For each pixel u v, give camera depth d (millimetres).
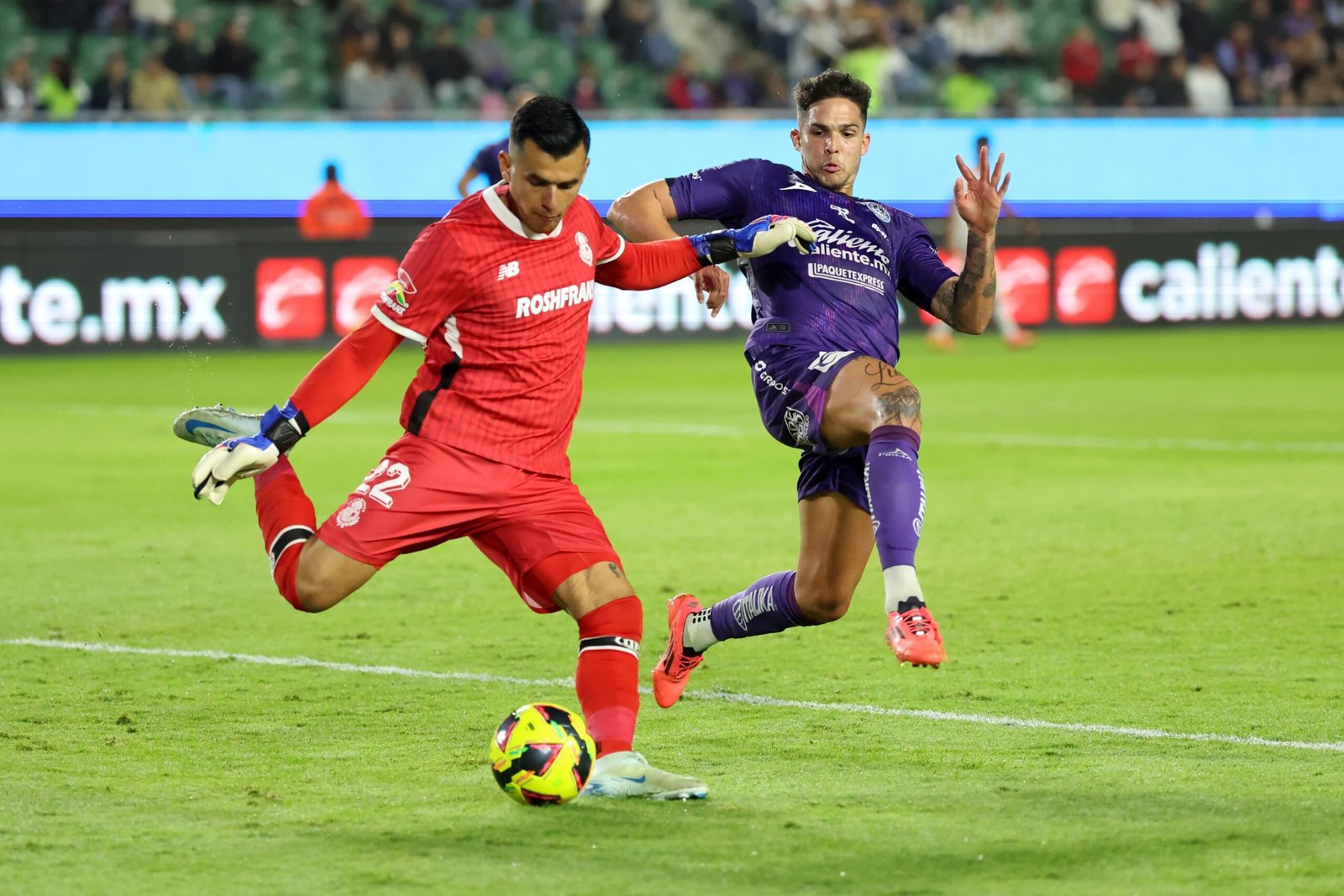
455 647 24812
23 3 89250
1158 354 77062
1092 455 46781
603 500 39781
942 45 96688
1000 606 27516
